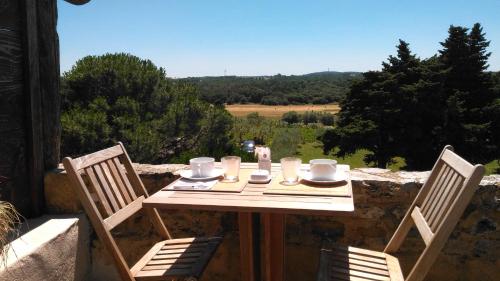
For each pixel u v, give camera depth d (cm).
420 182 247
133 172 251
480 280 248
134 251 287
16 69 262
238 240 274
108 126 1037
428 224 193
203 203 182
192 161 230
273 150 2159
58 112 297
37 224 262
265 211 176
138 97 1248
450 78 2325
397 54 2433
